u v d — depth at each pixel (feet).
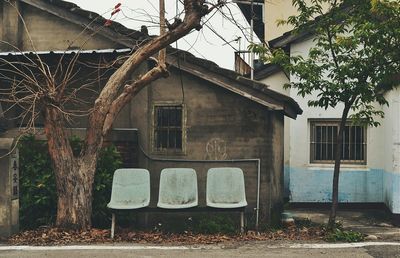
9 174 24.08
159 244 23.12
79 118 32.24
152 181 31.55
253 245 22.91
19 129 29.68
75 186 25.18
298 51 39.55
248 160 30.53
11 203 24.20
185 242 23.59
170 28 25.41
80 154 26.00
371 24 23.80
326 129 40.32
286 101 29.66
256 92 29.99
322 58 28.48
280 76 42.88
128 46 31.48
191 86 31.40
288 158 41.06
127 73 26.11
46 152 28.50
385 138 37.40
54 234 24.22
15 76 30.71
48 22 32.96
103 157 28.78
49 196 27.66
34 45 32.99
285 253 21.26
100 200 28.19
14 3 32.76
